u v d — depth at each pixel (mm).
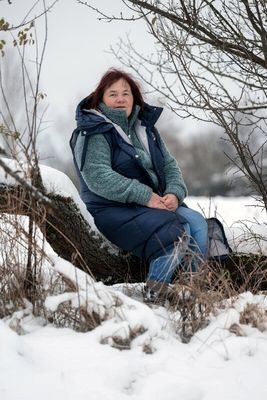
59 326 3350
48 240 4281
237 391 2783
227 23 4621
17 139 3455
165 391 2709
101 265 4473
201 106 4480
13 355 2809
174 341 3211
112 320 3193
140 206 4301
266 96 4648
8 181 3895
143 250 4219
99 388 2686
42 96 3627
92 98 4566
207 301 3504
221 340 3199
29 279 3514
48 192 4121
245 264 4543
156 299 3938
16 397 2586
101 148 4301
